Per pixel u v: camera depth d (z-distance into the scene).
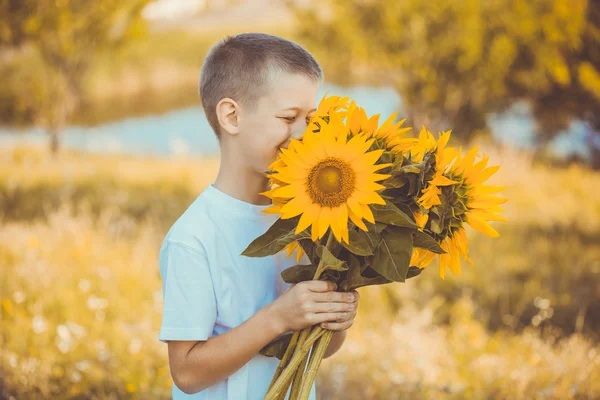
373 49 10.56
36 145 11.48
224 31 23.75
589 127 10.95
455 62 10.17
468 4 9.79
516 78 10.16
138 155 11.62
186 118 17.02
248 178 1.42
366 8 10.34
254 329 1.26
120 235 5.38
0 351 3.14
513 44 9.55
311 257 1.26
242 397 1.37
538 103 11.01
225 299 1.37
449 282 4.91
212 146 13.69
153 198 7.06
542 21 9.09
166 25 24.25
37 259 4.39
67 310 3.74
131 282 4.20
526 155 9.59
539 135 11.64
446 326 4.16
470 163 1.25
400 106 12.62
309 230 1.18
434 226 1.24
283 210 1.11
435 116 11.01
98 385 2.97
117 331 3.48
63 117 10.76
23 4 9.57
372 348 3.47
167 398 2.92
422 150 1.26
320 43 11.13
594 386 2.99
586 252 5.59
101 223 5.54
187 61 21.92
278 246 1.19
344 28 10.73
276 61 1.34
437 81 10.39
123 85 19.58
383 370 3.26
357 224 1.11
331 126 1.15
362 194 1.10
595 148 10.85
